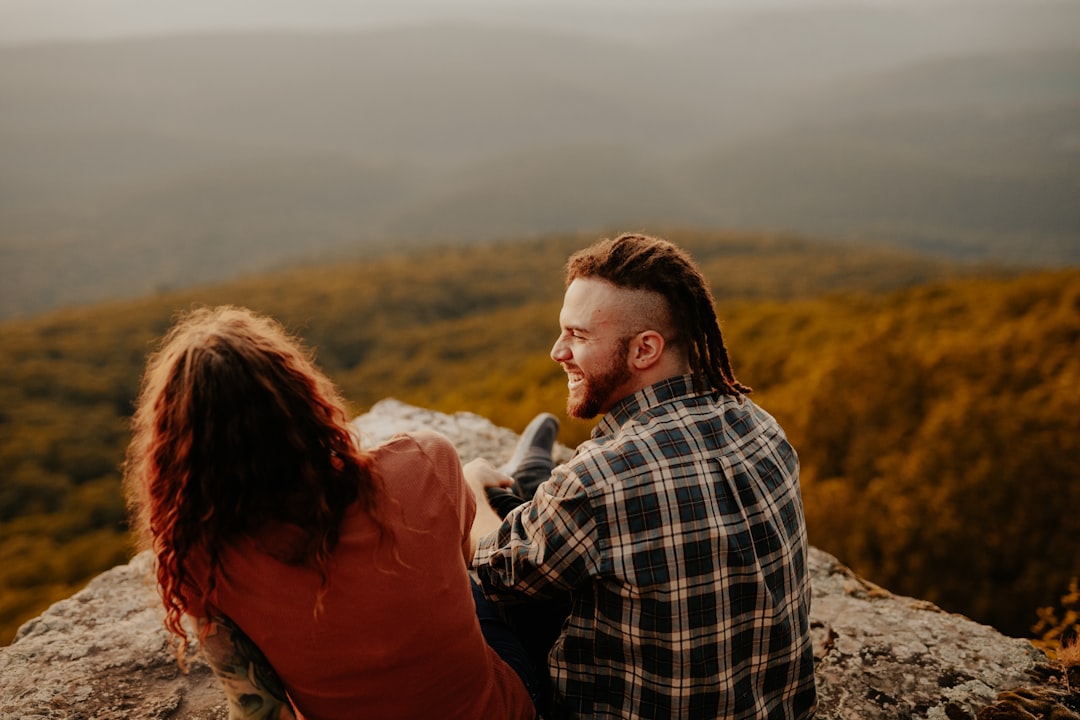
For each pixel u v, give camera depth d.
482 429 3.08
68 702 1.58
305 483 0.91
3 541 31.58
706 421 1.13
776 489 1.14
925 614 1.97
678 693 1.09
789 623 1.15
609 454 1.08
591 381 1.18
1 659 1.70
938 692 1.69
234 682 1.02
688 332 1.14
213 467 0.87
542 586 1.14
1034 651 1.83
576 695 1.19
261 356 0.90
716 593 1.07
